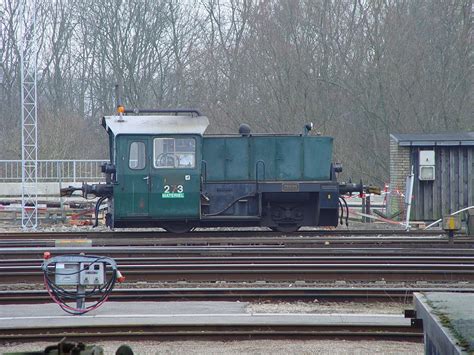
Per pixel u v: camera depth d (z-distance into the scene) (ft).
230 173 253.03
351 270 169.27
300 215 257.34
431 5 477.77
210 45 573.74
